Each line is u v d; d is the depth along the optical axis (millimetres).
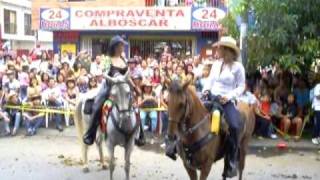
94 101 9375
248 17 13727
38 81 14859
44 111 14422
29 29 46469
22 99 14875
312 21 13289
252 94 13680
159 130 14008
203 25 21656
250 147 12664
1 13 41125
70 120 15086
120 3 24406
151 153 12031
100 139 10078
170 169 10477
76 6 24641
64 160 11188
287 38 13070
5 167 10555
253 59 13562
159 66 16141
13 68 16031
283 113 13953
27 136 13961
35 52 23344
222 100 7039
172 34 22859
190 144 6820
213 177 9742
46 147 12609
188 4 23500
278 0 12859
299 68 13531
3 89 14750
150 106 14008
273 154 12078
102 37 23469
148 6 23281
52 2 25109
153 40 23125
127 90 8469
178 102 6340
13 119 14406
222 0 22797
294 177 9938
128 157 8891
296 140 13344
